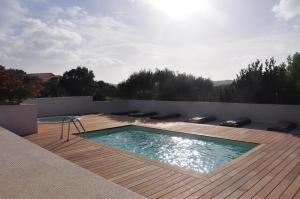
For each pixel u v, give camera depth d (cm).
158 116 1138
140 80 1698
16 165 338
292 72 1159
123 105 1562
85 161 475
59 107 1373
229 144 681
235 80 1243
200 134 757
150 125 954
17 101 833
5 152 408
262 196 315
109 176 393
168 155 655
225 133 764
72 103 1418
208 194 322
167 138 836
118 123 1017
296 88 1017
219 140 705
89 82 2322
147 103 1403
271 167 429
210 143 726
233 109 1059
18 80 817
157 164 452
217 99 1355
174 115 1189
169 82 1566
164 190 336
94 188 253
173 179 377
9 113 739
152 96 1623
